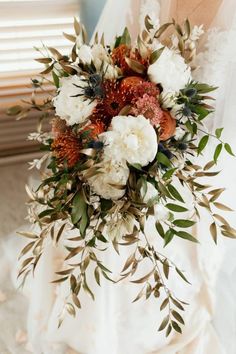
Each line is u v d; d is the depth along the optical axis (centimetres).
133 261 106
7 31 202
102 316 149
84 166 94
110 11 132
